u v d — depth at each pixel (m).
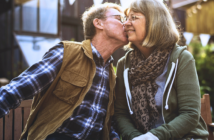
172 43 1.34
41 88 1.14
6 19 5.45
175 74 1.29
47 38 5.00
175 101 1.27
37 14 5.02
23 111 1.62
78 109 1.23
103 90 1.36
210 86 5.52
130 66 1.50
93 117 1.27
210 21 7.80
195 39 7.64
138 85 1.39
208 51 6.75
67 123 1.20
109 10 1.44
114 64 6.40
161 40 1.30
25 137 1.31
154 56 1.31
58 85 1.22
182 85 1.25
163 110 1.27
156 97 1.32
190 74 1.26
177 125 1.17
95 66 1.29
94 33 1.46
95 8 1.49
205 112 1.80
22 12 5.07
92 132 1.27
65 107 1.21
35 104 1.29
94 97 1.29
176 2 6.43
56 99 1.23
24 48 4.96
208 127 1.77
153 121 1.32
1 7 5.62
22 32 5.01
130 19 1.35
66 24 6.62
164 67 1.35
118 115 1.48
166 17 1.33
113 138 1.42
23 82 1.08
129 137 1.29
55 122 1.17
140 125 1.35
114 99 1.50
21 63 5.20
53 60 1.20
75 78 1.24
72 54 1.27
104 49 1.41
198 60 6.25
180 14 7.39
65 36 6.61
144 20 1.31
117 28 1.38
